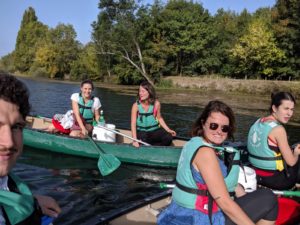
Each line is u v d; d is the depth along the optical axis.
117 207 4.07
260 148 3.38
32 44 52.03
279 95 3.38
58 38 42.72
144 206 3.04
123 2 29.48
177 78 29.56
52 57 40.22
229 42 35.25
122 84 31.20
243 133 9.59
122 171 5.43
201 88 27.41
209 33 32.50
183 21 31.59
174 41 31.94
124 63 30.88
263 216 2.24
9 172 1.23
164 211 2.23
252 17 39.69
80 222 3.65
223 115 2.14
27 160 5.68
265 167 3.38
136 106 5.68
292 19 26.45
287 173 3.30
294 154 3.38
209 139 2.18
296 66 27.19
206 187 2.03
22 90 1.10
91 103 6.04
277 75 28.34
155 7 30.88
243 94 24.17
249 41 28.42
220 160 2.13
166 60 32.09
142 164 5.67
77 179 4.94
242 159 5.01
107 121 10.86
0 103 1.05
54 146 6.11
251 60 28.81
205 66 33.03
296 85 23.14
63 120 6.29
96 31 31.09
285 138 3.25
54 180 4.84
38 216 1.29
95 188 4.63
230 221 2.10
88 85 5.92
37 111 12.59
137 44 29.97
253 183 3.04
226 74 32.44
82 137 5.85
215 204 2.04
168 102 16.97
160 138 5.77
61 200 4.17
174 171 5.51
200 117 2.25
